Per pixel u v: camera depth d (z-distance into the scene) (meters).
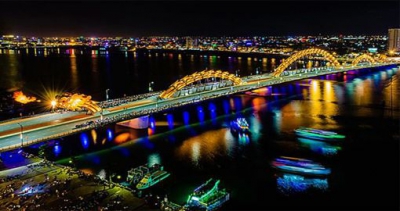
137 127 113.69
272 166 88.00
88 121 102.75
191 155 95.31
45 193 68.88
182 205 70.06
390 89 191.38
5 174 76.38
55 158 92.25
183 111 130.12
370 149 98.06
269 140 106.56
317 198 73.50
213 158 93.38
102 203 65.69
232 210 69.38
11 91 194.38
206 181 80.44
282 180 81.12
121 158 93.19
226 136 110.81
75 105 111.69
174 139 107.75
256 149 99.31
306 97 172.25
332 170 85.56
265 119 130.75
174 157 93.94
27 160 83.62
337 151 97.00
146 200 67.25
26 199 66.69
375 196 73.81
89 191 69.94
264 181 80.56
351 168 86.31
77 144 99.44
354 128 117.25
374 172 84.06
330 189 76.88
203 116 133.88
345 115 134.88
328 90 192.12
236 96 156.25
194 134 112.62
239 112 141.38
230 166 88.44
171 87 138.75
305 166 86.50
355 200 72.56
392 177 81.31
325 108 147.50
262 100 165.88
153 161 91.38
